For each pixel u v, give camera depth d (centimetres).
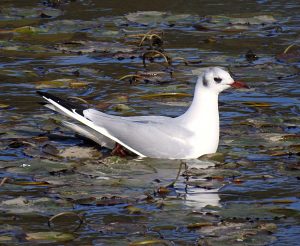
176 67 1916
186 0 2464
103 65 1933
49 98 1477
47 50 2033
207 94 1433
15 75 1845
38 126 1542
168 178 1334
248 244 1105
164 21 2269
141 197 1252
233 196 1266
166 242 1110
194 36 2159
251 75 1853
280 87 1780
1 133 1495
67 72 1878
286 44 2091
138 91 1752
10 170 1341
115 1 2445
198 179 1330
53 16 2303
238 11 2364
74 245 1105
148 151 1426
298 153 1427
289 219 1188
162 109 1642
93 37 2142
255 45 2088
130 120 1451
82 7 2389
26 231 1144
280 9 2388
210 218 1183
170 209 1214
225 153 1434
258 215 1195
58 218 1184
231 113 1627
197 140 1423
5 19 2275
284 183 1314
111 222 1173
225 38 2144
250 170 1366
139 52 2031
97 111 1462
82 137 1512
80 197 1244
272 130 1523
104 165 1373
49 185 1290
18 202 1227
